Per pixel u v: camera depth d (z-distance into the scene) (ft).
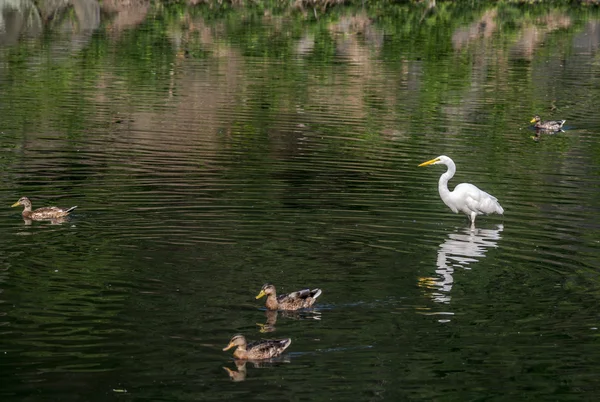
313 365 38.32
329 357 39.04
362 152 80.43
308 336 41.01
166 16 198.59
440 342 40.68
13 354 38.58
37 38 155.53
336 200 63.98
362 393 36.11
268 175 70.64
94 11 196.03
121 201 61.98
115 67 126.72
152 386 36.27
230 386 36.42
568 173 75.25
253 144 82.17
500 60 145.69
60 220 57.21
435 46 161.38
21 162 72.64
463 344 40.52
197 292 45.62
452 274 49.21
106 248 52.01
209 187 66.28
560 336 41.45
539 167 77.41
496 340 40.98
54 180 67.36
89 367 37.76
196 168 72.23
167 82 115.85
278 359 38.81
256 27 181.37
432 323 42.60
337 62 138.10
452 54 151.23
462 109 104.42
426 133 90.48
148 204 61.26
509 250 53.78
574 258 52.42
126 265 49.19
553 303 45.21
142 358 38.60
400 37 173.06
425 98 110.42
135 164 73.05
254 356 38.55
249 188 66.33
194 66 129.80
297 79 121.08
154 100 103.14
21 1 196.75
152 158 75.25
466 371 38.09
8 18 180.55
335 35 172.45
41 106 97.35
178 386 36.35
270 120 93.86
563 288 47.37
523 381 37.40
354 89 114.42
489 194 64.69
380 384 36.81
